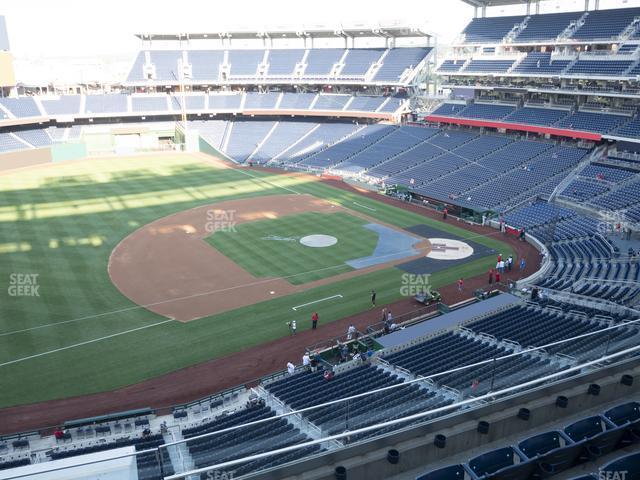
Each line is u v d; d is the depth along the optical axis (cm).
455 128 8288
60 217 5894
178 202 6569
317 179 7919
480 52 7812
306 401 2531
